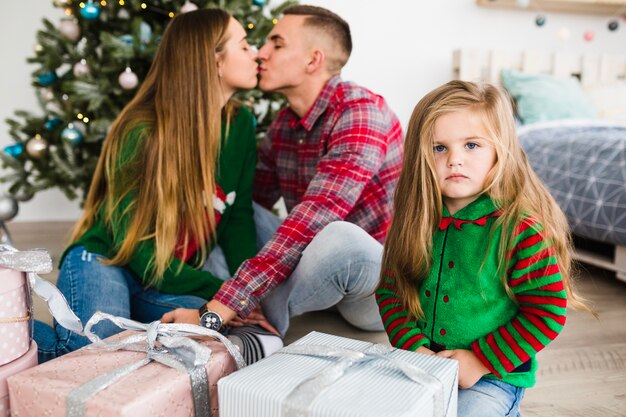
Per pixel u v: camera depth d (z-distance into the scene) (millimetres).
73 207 3234
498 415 833
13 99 3135
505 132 870
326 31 1434
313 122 1458
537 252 825
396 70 3344
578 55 3201
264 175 1695
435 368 732
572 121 2703
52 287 888
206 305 1141
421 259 920
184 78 1306
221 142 1438
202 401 770
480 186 875
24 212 3203
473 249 872
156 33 2066
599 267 2289
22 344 845
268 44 1477
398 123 1549
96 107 2043
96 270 1239
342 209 1259
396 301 971
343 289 1241
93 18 2088
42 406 710
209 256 1432
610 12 3426
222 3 2053
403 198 948
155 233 1262
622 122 2898
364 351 773
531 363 903
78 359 809
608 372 1313
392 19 3283
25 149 2264
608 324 1642
